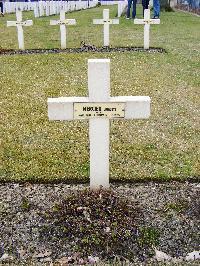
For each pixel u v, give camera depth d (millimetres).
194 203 2828
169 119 4359
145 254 2365
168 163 3404
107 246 2393
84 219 2553
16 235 2539
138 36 9477
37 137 3916
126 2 14742
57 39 9305
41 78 5973
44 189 3053
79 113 2596
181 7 17547
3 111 4609
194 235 2518
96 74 2508
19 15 7895
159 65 6691
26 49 8148
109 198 2705
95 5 20375
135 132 4016
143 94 5195
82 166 3355
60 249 2410
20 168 3330
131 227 2537
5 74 6203
